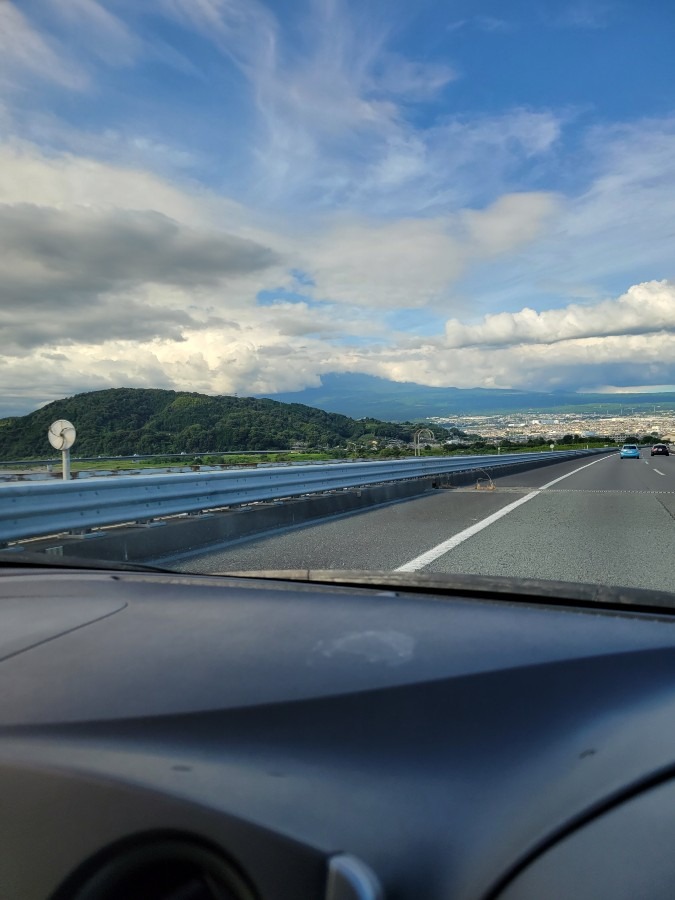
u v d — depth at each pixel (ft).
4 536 19.44
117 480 24.35
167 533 26.32
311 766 3.39
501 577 6.86
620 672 4.51
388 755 3.48
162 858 3.14
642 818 3.25
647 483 70.69
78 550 22.04
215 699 3.97
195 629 5.38
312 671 4.33
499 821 3.17
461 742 3.61
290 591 6.84
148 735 3.62
